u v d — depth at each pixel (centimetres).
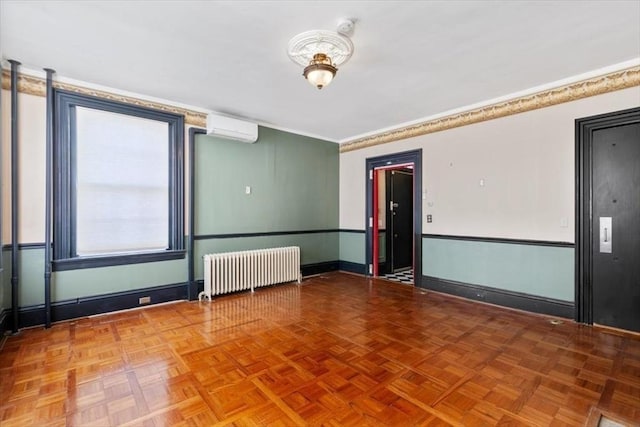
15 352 250
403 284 485
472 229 400
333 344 267
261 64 287
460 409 181
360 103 391
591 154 311
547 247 339
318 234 557
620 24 225
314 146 549
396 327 306
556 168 331
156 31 235
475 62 284
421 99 378
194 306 372
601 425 168
